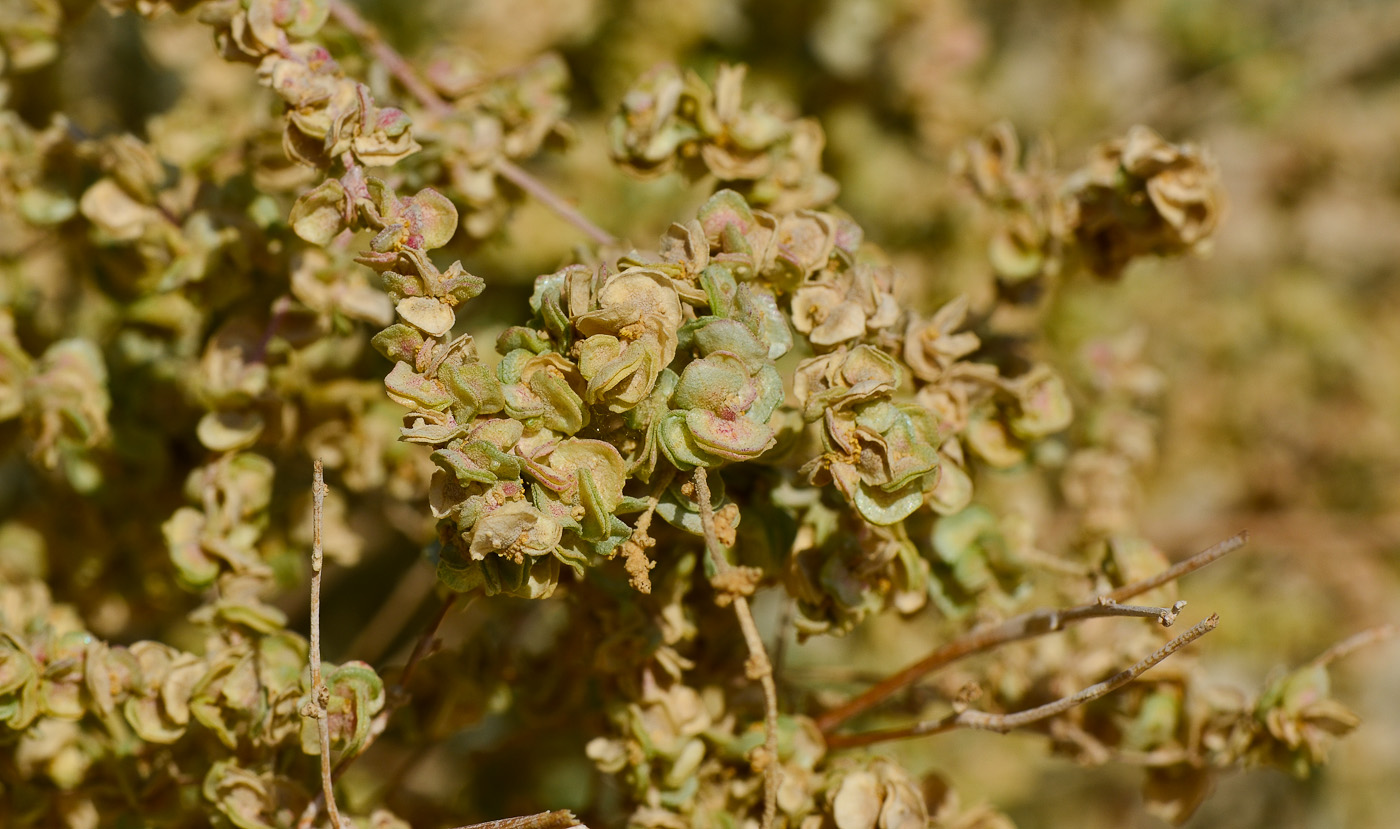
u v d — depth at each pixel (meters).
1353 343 0.68
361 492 0.41
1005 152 0.38
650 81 0.37
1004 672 0.38
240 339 0.37
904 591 0.35
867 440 0.34
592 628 0.36
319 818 0.35
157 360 0.40
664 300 0.33
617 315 0.33
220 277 0.37
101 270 0.39
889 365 0.34
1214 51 0.72
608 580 0.35
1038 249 0.38
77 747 0.37
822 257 0.35
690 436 0.33
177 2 0.36
